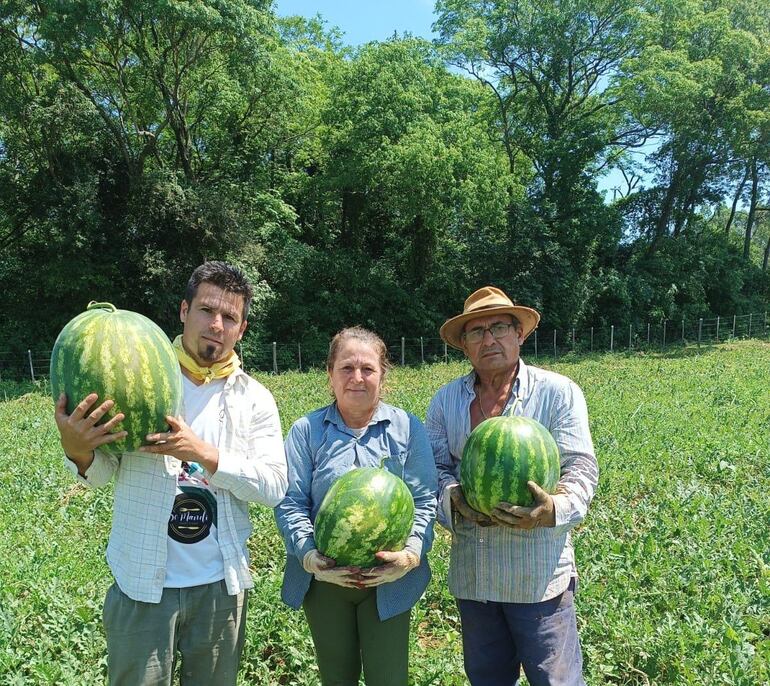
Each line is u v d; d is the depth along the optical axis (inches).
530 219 1317.7
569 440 147.6
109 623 126.6
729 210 2487.7
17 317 962.1
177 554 127.6
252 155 1163.3
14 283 968.3
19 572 232.8
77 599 212.4
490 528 145.6
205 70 989.2
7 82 858.8
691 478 368.8
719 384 701.3
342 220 1330.0
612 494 343.6
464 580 148.2
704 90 1235.9
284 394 725.9
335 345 147.3
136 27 866.8
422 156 1027.9
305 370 1069.1
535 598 140.6
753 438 440.8
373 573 129.3
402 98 1087.6
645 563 246.8
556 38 1352.1
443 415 162.4
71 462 123.1
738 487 351.3
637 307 1449.3
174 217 958.4
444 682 180.5
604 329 1390.3
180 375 126.2
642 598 223.9
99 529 292.2
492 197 1128.8
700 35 1320.1
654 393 665.0
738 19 1488.7
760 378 755.4
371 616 140.3
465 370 1009.5
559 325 1344.7
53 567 238.8
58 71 896.3
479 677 150.8
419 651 196.4
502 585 142.2
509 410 153.7
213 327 133.4
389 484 132.3
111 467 128.3
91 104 887.7
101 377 115.1
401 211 1178.6
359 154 1130.0
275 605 213.8
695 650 188.7
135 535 125.4
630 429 478.3
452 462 160.7
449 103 1169.4
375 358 144.0
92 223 911.0
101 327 118.9
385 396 666.2
